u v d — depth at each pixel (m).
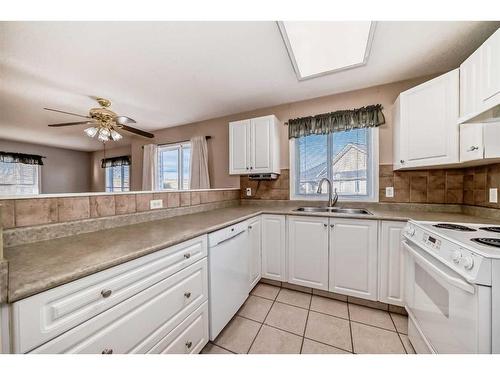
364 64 1.79
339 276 1.86
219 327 1.41
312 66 1.83
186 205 1.97
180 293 1.11
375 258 1.72
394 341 1.39
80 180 6.24
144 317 0.91
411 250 1.27
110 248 0.91
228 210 2.26
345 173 2.40
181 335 1.11
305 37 1.46
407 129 1.76
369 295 1.75
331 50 1.60
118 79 2.08
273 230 2.14
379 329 1.51
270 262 2.16
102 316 0.75
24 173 5.32
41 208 1.03
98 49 1.61
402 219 1.60
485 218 1.55
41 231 1.02
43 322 0.61
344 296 1.88
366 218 1.73
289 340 1.41
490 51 1.16
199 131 3.46
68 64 1.81
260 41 1.51
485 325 0.77
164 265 1.01
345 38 1.47
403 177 2.08
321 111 2.47
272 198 2.75
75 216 1.16
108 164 5.80
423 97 1.65
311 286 1.97
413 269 1.30
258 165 2.49
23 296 0.57
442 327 0.98
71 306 0.67
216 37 1.47
